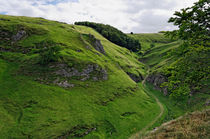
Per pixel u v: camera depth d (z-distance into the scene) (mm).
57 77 39875
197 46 13781
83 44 66438
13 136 23578
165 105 46875
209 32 12672
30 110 28938
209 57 13875
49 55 43000
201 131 12078
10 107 28500
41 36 57688
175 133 13539
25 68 39969
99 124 31312
